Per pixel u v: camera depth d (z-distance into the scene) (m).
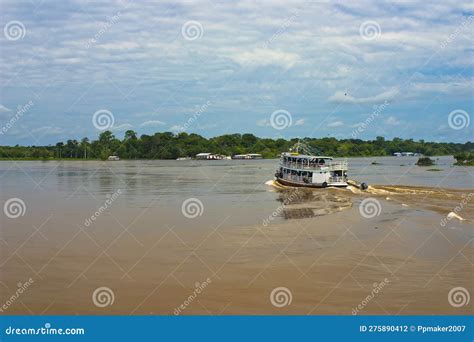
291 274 34.06
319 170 84.81
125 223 53.16
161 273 34.56
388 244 41.81
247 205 66.38
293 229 48.81
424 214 55.44
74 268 36.03
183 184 99.38
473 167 151.00
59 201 72.69
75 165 188.75
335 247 41.12
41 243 43.94
